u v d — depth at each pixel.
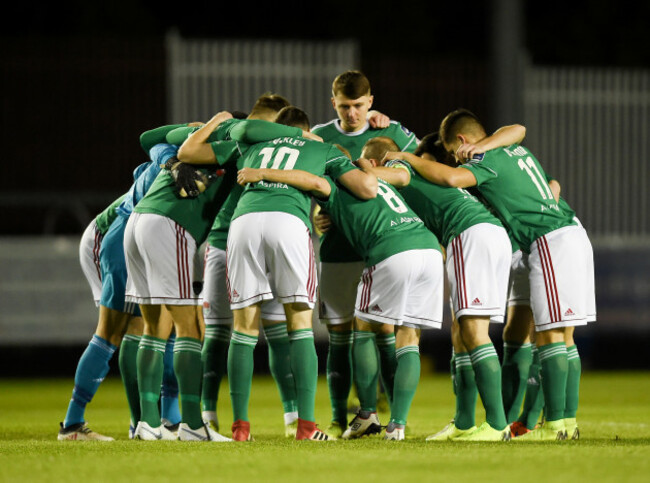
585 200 51.81
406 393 21.80
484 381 21.52
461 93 51.91
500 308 21.95
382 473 15.23
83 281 50.16
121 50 50.78
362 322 23.08
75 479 14.98
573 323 21.91
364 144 27.48
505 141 22.94
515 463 16.17
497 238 21.84
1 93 50.59
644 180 52.28
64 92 50.91
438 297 22.27
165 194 22.09
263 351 53.84
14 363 52.84
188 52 50.09
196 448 18.91
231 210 23.09
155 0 66.56
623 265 51.59
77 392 22.97
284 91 50.34
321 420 29.45
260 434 24.59
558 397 21.94
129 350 23.45
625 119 52.09
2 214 51.31
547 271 22.03
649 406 35.16
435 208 22.48
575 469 15.50
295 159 21.62
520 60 49.84
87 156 51.19
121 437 24.11
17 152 50.75
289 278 20.88
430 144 24.56
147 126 51.16
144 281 22.09
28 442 21.14
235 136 22.16
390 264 21.73
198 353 21.66
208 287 23.22
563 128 51.59
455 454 17.41
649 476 14.80
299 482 14.50
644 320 51.66
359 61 51.09
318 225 23.91
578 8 67.50
